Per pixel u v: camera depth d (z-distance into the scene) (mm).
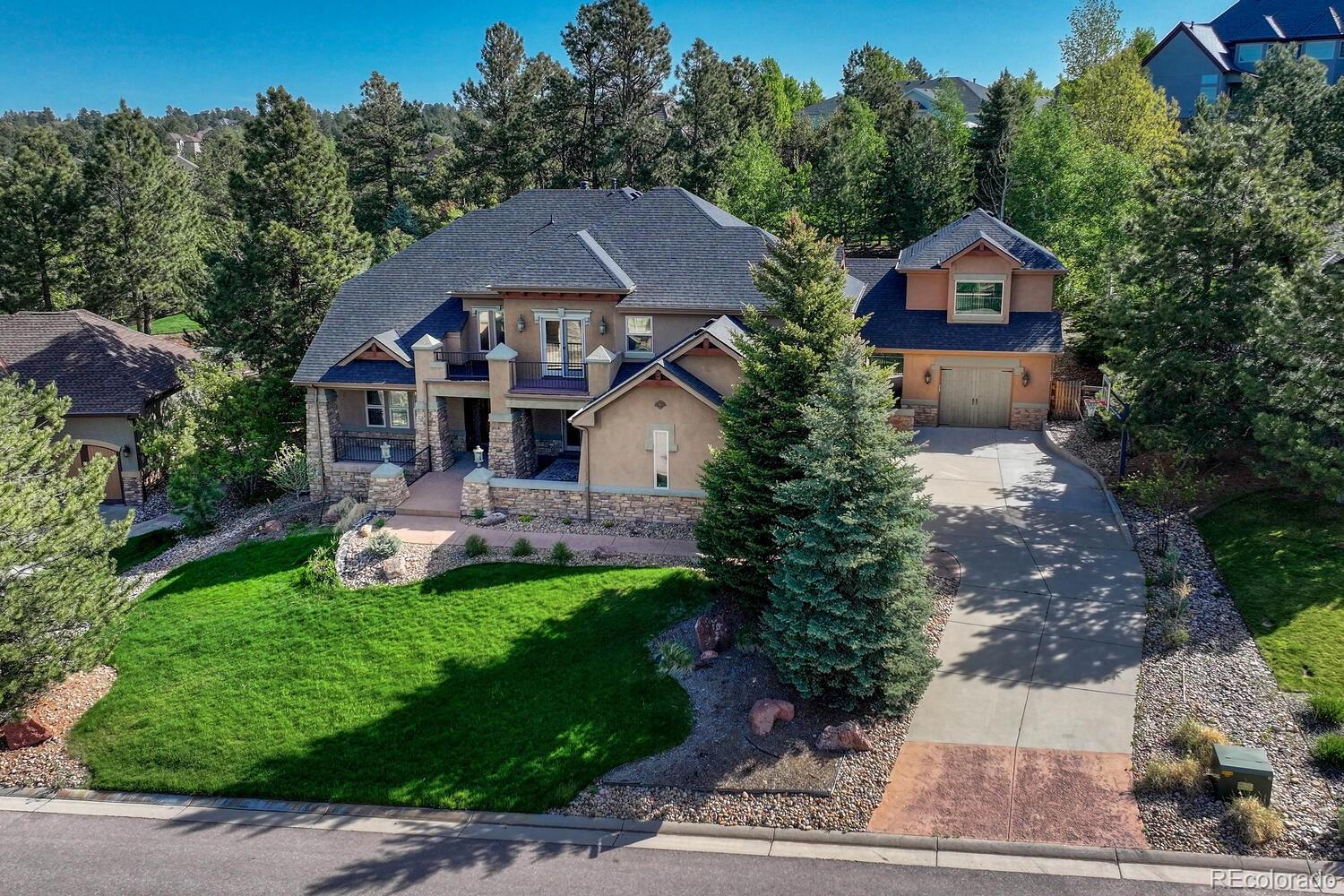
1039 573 20203
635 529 24547
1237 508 21297
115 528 20062
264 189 36719
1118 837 13180
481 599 21062
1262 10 71625
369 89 67562
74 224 50188
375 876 13719
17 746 17625
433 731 16953
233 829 15102
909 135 53562
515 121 57906
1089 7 65125
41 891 13711
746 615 19266
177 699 18719
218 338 35062
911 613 16203
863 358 17250
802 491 16422
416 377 28891
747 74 74562
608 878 13336
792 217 19828
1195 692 15805
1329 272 19281
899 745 15422
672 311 27094
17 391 21031
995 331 31062
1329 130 43188
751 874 13180
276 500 31125
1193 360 21672
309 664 19406
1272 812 13008
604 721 16688
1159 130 53656
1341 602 17281
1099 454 26953
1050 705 15969
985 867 12914
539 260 28656
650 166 57219
